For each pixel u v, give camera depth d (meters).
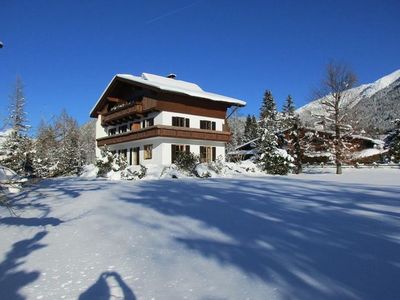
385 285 3.63
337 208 8.01
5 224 7.15
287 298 3.45
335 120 33.75
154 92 32.34
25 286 4.11
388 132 51.19
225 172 27.22
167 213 7.98
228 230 6.20
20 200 10.38
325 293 3.51
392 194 10.59
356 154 37.41
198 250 5.14
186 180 20.12
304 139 35.38
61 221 7.41
